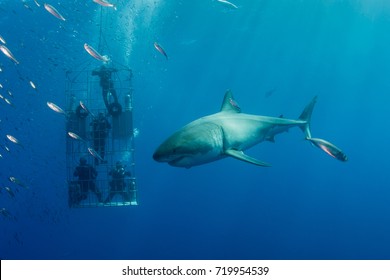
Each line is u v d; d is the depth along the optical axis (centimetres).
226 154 515
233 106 661
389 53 4516
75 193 1019
